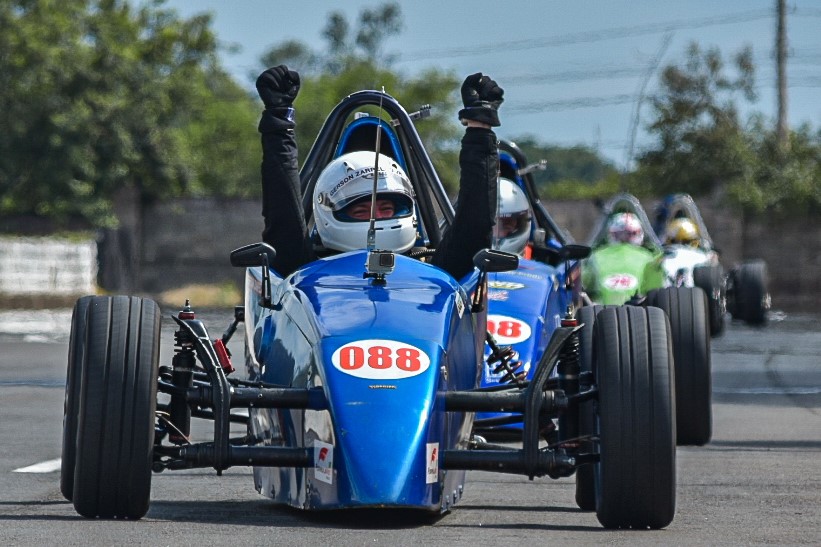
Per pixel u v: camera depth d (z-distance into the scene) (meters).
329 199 27.34
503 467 21.38
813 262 130.00
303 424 21.77
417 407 20.92
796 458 32.66
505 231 43.28
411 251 28.75
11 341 69.31
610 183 181.75
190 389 21.89
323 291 23.66
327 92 179.38
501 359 27.08
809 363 61.84
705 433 32.31
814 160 141.25
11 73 124.62
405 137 29.92
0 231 126.06
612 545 20.02
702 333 32.19
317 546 19.38
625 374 21.52
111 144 126.00
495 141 26.81
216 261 129.75
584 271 63.19
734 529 22.02
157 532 20.52
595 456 21.98
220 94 194.88
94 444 21.16
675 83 140.25
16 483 27.17
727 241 131.38
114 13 133.25
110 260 127.94
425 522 22.42
